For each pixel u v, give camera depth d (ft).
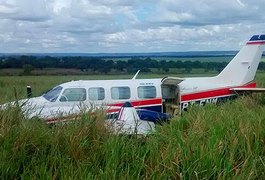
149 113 30.68
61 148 18.26
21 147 17.38
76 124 20.30
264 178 16.49
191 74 252.21
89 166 16.76
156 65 299.38
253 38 68.44
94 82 55.26
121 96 55.36
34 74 238.68
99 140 19.53
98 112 22.31
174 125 23.34
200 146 17.31
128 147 18.31
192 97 61.00
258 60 69.21
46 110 33.94
